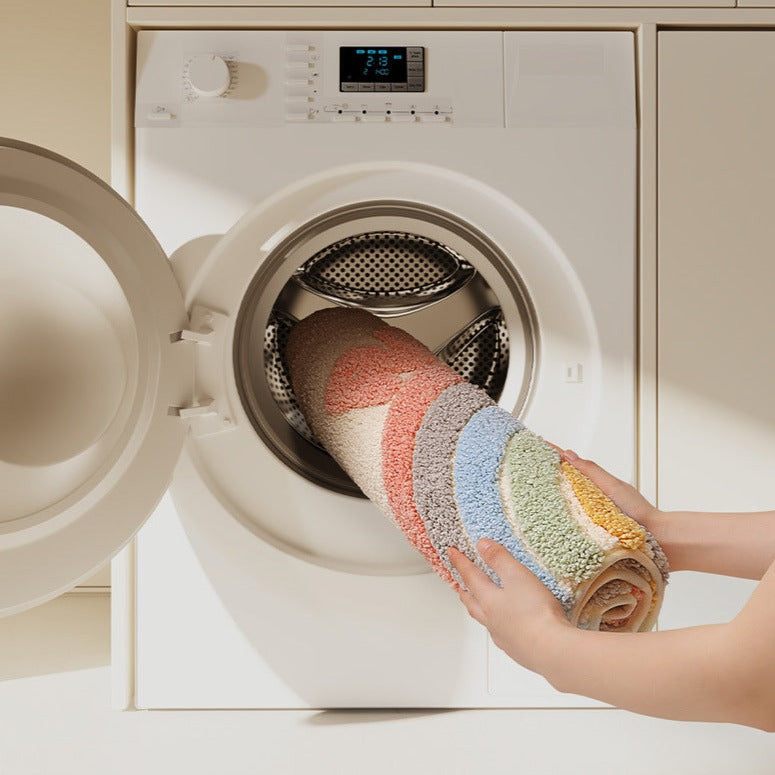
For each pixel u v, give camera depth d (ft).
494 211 3.11
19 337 2.39
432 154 3.06
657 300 3.08
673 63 3.09
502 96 3.08
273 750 2.80
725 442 3.08
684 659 1.59
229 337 3.04
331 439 2.99
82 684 3.32
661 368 3.08
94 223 2.44
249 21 3.05
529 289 3.11
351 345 3.05
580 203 3.08
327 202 3.09
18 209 2.22
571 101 3.09
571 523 2.10
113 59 3.04
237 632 3.07
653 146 3.08
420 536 2.58
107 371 2.53
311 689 3.08
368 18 3.05
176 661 3.07
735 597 3.11
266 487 3.10
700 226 3.09
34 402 2.39
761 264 3.09
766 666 1.50
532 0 3.07
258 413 3.18
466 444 2.48
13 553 2.23
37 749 2.78
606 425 3.08
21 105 4.46
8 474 2.27
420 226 3.20
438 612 3.09
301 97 3.05
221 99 3.05
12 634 3.88
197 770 2.66
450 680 3.10
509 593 1.94
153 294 2.64
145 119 3.03
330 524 3.11
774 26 3.13
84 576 2.40
